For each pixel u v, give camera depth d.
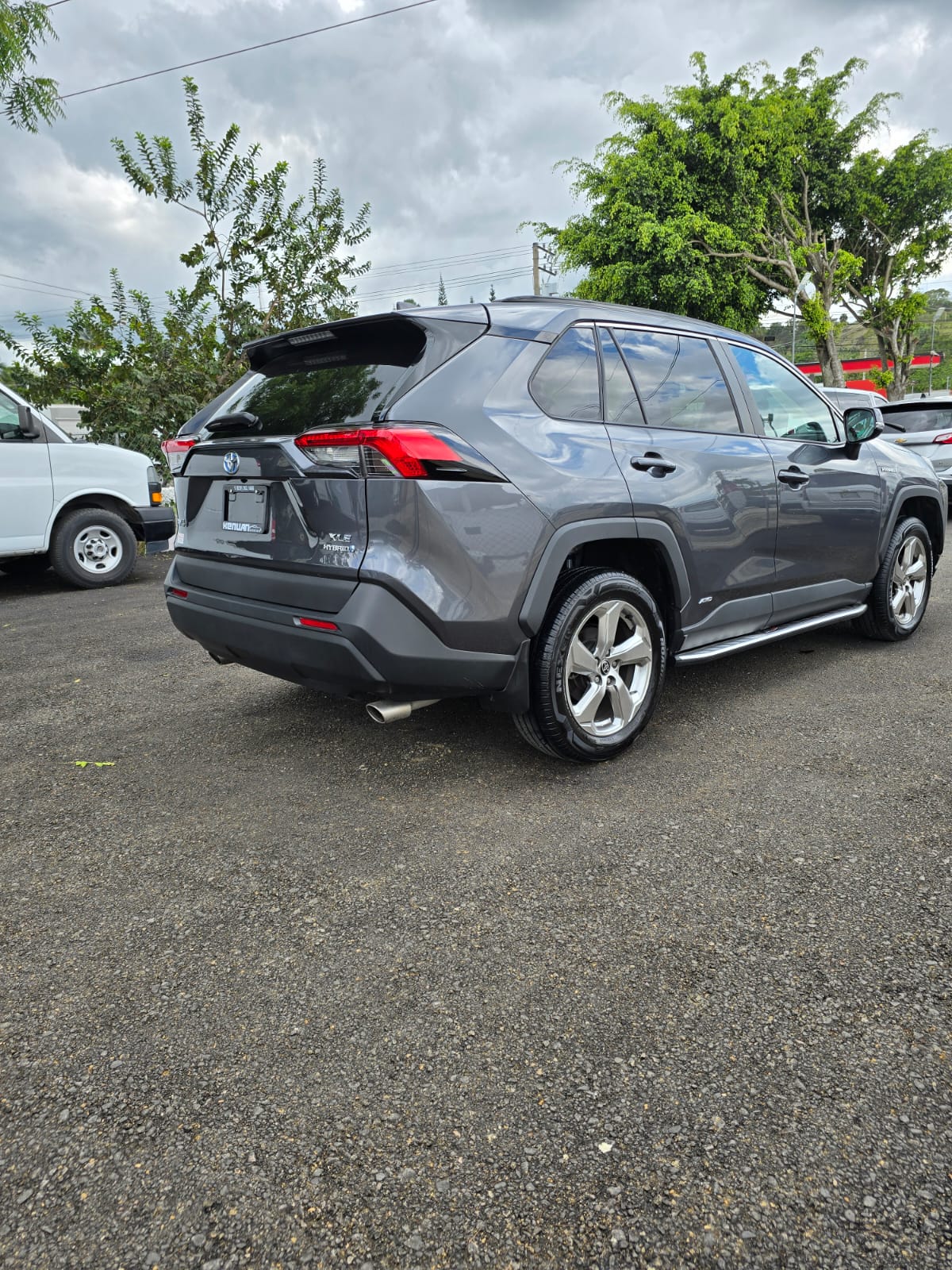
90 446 8.09
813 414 4.50
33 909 2.45
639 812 2.93
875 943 2.14
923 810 2.86
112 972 2.13
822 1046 1.80
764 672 4.57
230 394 3.54
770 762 3.32
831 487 4.31
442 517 2.75
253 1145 1.59
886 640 5.11
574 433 3.15
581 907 2.36
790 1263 1.34
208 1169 1.54
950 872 2.46
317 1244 1.40
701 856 2.62
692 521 3.50
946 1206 1.42
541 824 2.87
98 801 3.20
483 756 3.49
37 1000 2.03
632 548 3.51
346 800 3.12
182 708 4.29
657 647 3.45
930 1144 1.54
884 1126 1.59
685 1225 1.41
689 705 4.06
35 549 7.82
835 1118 1.61
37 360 12.53
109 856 2.76
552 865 2.59
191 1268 1.36
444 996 2.00
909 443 11.00
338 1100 1.70
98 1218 1.45
